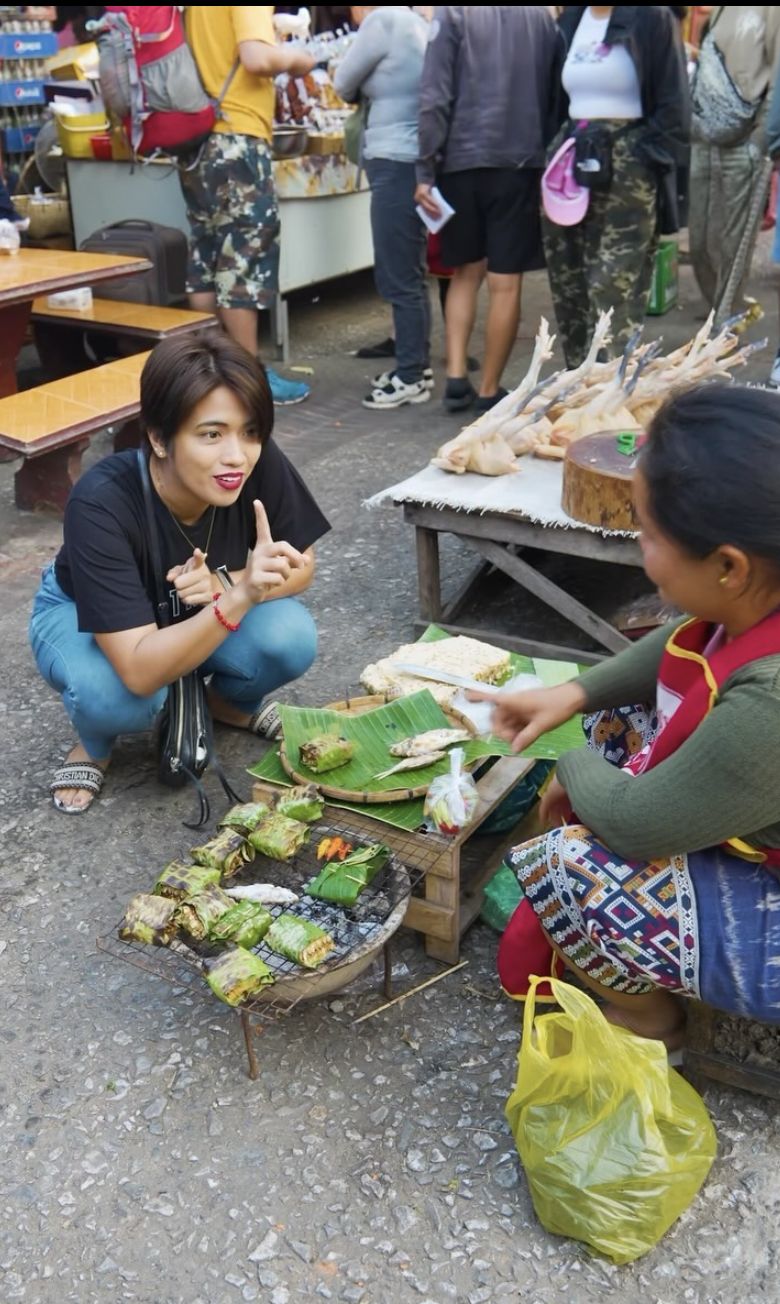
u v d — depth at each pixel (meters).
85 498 2.54
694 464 1.50
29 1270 1.84
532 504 3.35
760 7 5.50
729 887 1.77
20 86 7.80
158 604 2.72
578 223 5.11
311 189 6.52
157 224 6.38
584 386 3.92
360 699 2.76
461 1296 1.78
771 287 7.71
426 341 5.99
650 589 3.99
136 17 5.13
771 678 1.59
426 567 3.64
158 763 2.94
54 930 2.54
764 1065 2.03
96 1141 2.05
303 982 2.01
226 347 2.38
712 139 5.88
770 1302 1.77
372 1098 2.12
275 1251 1.86
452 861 2.29
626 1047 1.81
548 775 2.73
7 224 5.40
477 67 4.92
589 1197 1.78
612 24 4.61
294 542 2.85
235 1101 2.12
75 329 5.93
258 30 5.12
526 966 2.12
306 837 2.28
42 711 3.39
